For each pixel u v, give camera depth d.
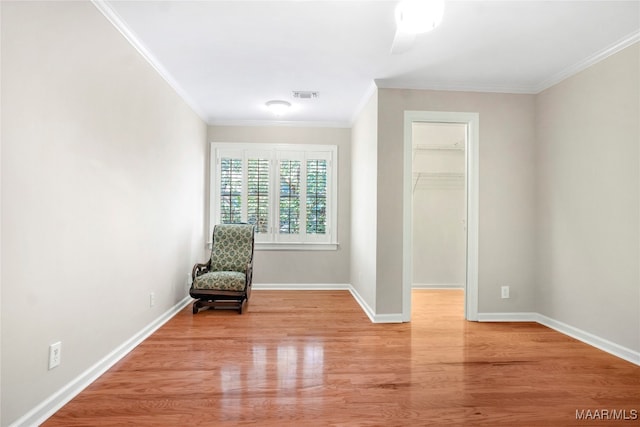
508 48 2.71
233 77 3.35
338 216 4.98
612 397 1.97
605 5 2.13
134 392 1.97
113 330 2.36
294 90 3.70
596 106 2.79
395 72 3.20
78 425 1.65
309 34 2.53
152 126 2.96
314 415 1.76
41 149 1.66
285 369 2.29
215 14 2.28
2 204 1.45
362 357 2.51
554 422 1.72
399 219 3.40
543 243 3.40
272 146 4.92
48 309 1.73
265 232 4.91
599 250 2.76
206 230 4.84
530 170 3.52
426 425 1.68
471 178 3.48
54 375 1.77
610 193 2.66
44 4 1.66
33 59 1.60
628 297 2.51
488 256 3.48
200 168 4.54
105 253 2.24
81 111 1.96
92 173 2.08
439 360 2.47
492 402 1.90
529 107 3.53
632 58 2.50
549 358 2.52
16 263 1.53
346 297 4.45
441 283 5.14
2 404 1.47
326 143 4.99
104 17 2.18
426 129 5.16
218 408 1.81
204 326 3.20
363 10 2.22
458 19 2.30
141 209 2.77
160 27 2.44
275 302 4.16
